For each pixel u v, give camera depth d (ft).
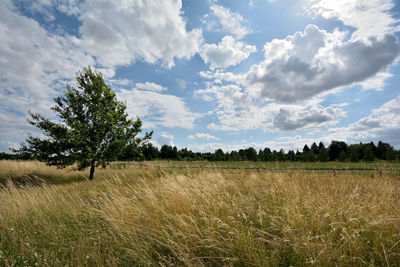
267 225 10.41
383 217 9.60
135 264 7.69
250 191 17.15
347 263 6.98
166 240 8.95
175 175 22.56
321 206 11.35
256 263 7.06
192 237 8.99
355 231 7.89
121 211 12.28
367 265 6.91
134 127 39.24
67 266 7.56
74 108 33.91
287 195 14.24
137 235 9.77
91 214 13.02
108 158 35.73
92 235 10.31
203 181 17.79
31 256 8.38
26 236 10.16
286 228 8.70
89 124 35.68
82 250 8.64
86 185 24.34
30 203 15.52
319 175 26.05
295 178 22.26
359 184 19.17
